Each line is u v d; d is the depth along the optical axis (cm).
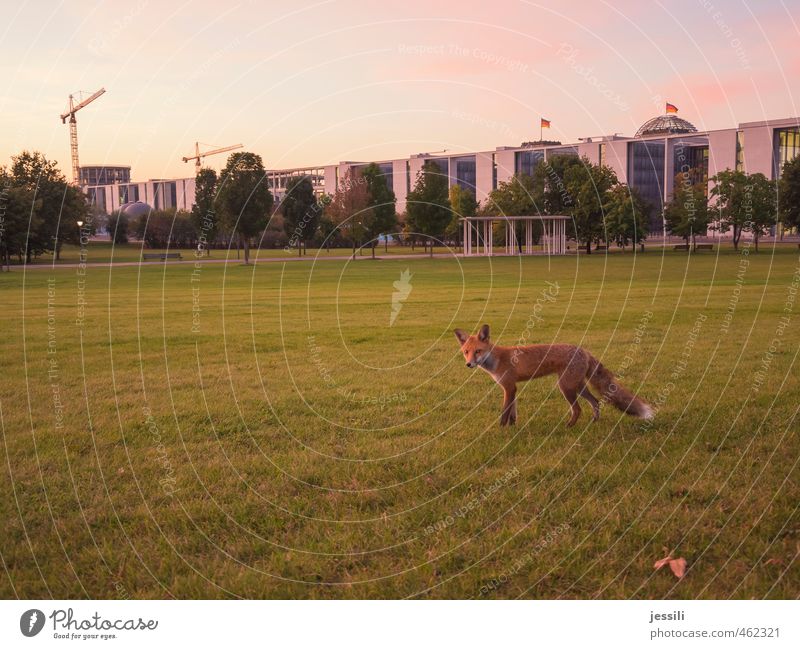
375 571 520
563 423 895
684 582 492
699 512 590
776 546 525
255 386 1158
